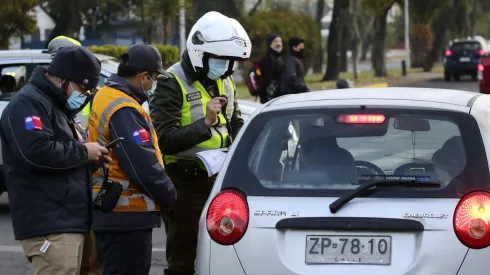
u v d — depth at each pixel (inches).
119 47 1268.5
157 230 447.8
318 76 2033.7
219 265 214.8
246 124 236.5
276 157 226.5
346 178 219.3
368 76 2042.3
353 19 1872.5
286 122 233.5
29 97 224.2
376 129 227.9
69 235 227.5
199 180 296.2
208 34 284.5
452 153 218.5
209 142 294.4
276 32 1600.6
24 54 507.8
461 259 204.2
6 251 403.5
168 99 289.1
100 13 2758.4
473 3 3026.6
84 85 228.2
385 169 221.8
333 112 233.6
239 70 1683.1
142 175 242.8
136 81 252.5
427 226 206.2
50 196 226.4
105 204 239.6
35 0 1222.3
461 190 209.8
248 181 220.1
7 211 507.8
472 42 1849.2
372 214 208.1
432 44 2559.1
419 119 226.7
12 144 222.7
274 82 645.9
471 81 1862.7
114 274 252.5
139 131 244.2
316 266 209.3
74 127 236.5
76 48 227.8
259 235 212.1
